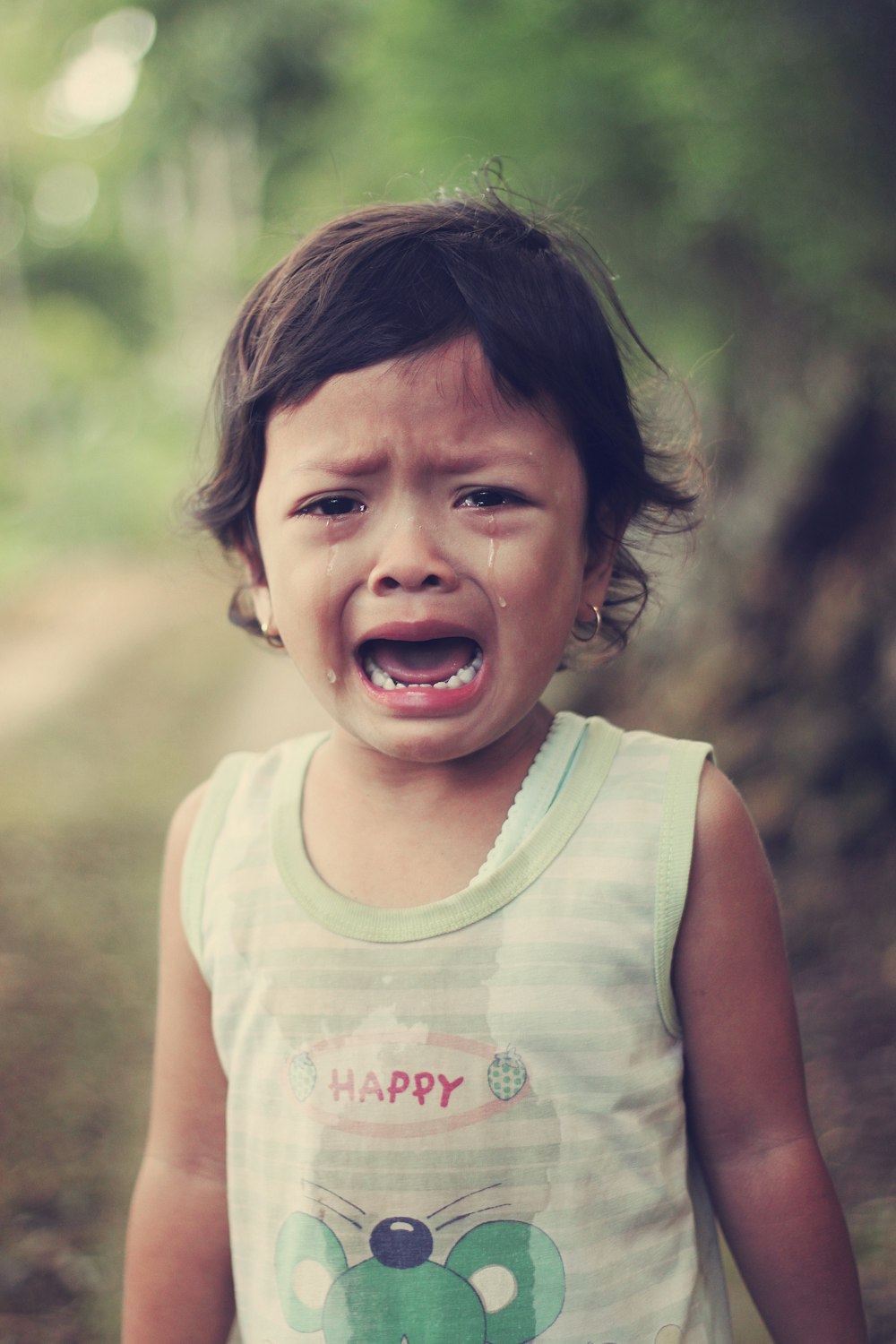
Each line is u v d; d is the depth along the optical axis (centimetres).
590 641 127
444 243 101
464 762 106
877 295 320
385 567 95
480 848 104
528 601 97
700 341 390
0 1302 208
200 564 147
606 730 111
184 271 2269
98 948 368
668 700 432
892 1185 224
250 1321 104
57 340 2183
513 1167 97
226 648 918
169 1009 115
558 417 100
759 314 388
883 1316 188
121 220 2389
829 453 381
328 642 99
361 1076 99
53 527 1667
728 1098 104
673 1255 100
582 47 343
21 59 2158
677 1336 98
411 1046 99
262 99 1428
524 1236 97
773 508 410
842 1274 105
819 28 316
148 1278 112
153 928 385
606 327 109
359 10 612
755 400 425
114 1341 197
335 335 97
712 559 440
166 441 1958
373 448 95
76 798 536
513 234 107
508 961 99
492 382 96
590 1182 97
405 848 106
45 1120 268
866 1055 268
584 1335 96
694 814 103
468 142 366
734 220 345
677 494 128
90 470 1772
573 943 99
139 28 1945
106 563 1532
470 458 95
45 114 2314
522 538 97
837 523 383
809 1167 105
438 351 96
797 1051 106
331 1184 99
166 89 1658
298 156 1245
